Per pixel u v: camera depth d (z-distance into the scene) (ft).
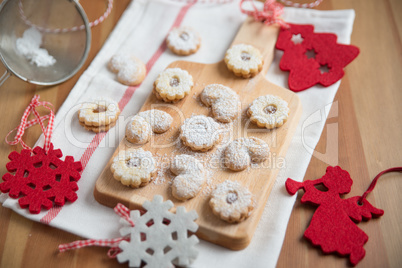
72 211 1.77
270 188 1.79
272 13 2.17
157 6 2.27
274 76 2.10
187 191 1.71
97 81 2.04
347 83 2.09
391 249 1.72
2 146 1.92
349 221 1.74
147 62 2.13
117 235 1.73
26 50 2.04
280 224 1.75
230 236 1.66
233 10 2.28
